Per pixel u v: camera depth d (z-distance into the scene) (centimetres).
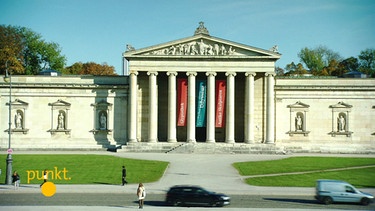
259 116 12550
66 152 11750
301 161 9944
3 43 16050
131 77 12262
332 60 19712
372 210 5425
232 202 5950
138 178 7856
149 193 6656
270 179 7850
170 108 12206
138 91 12631
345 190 5841
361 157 10888
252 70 12150
